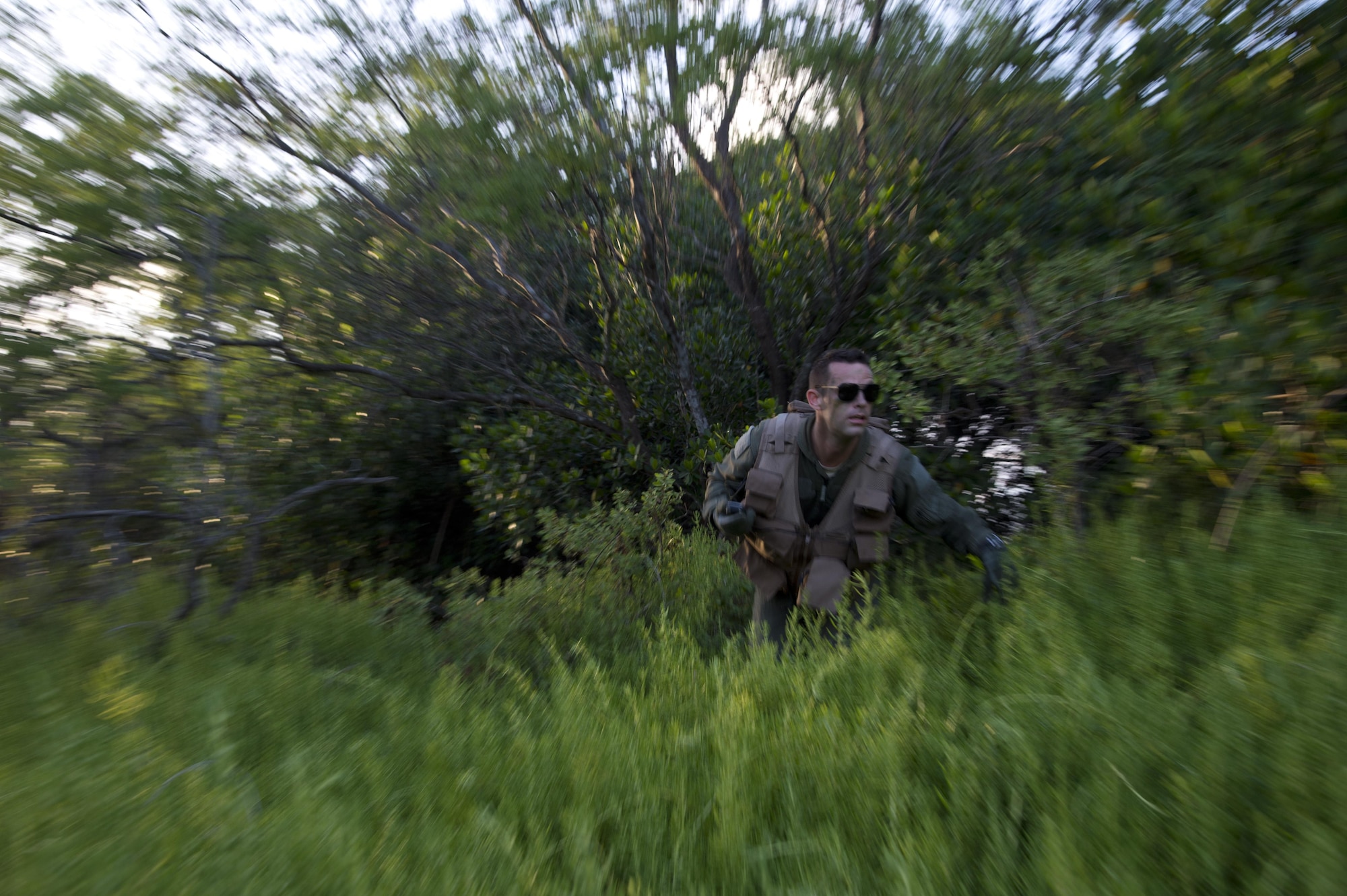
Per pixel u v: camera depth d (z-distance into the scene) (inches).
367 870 71.0
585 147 211.9
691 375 250.5
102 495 184.1
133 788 90.0
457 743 95.3
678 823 73.9
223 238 218.2
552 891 66.9
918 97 215.2
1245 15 130.9
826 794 75.8
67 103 185.5
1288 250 123.3
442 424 290.8
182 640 148.6
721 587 166.6
